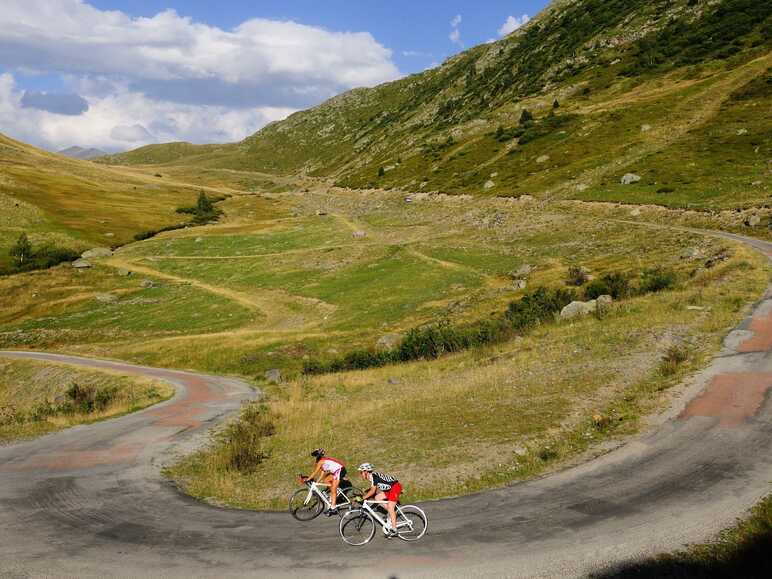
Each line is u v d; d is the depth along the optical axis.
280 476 15.89
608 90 152.00
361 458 16.30
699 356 21.33
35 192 137.62
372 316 58.09
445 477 14.03
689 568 9.09
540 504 11.97
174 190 187.25
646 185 84.50
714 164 83.56
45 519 13.33
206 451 20.52
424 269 72.44
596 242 67.19
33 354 61.94
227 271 89.12
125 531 12.34
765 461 12.87
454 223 99.81
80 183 165.38
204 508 13.79
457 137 171.38
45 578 10.16
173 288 82.50
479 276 65.38
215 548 11.16
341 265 83.31
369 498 11.03
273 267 88.44
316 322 60.41
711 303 29.47
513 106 171.50
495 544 10.41
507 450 15.17
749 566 8.97
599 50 180.12
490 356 31.28
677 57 150.75
